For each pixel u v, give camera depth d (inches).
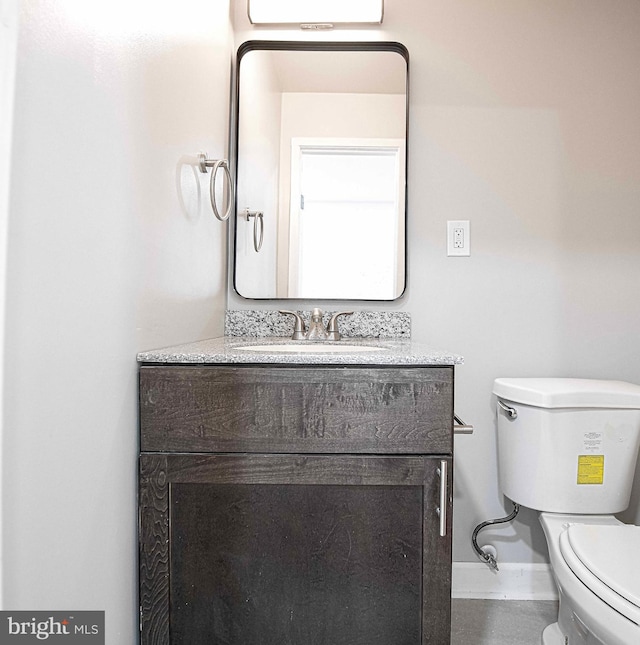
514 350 75.2
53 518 31.3
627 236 74.9
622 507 65.3
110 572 40.1
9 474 27.0
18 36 26.9
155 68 46.9
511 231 75.3
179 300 54.9
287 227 75.8
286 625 46.7
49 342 30.6
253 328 75.1
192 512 46.4
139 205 43.9
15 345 27.3
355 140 75.7
